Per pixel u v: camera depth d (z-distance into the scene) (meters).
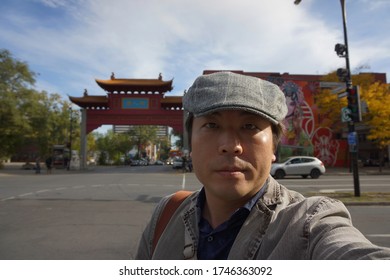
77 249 5.23
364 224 7.02
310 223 0.99
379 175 22.55
